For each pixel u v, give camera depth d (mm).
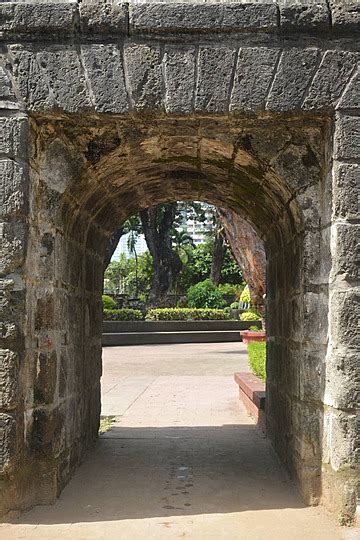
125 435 7516
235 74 4719
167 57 4719
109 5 4660
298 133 5016
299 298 5199
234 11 4676
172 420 8672
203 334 28031
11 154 4656
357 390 4523
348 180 4637
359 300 4582
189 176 6375
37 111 4707
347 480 4480
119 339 26469
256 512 4719
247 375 10930
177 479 5562
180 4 4680
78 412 5883
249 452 6570
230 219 14562
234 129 5008
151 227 33625
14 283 4598
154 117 4773
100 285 7043
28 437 4766
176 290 38750
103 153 5090
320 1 4770
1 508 4488
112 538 4219
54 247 5000
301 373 5035
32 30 4680
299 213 5098
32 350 4844
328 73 4707
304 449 4914
